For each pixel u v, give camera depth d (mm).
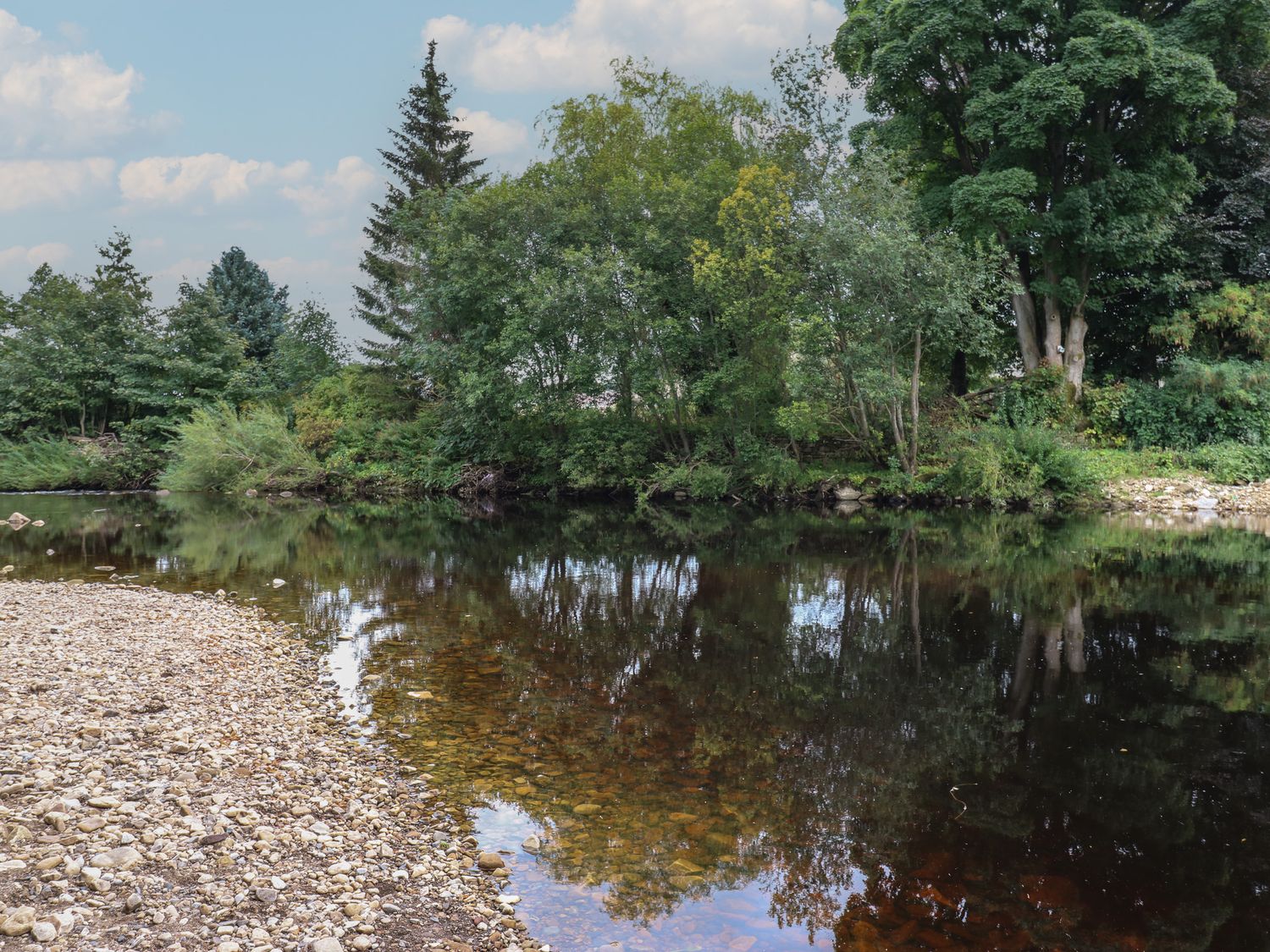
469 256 27750
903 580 13492
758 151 28062
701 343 25516
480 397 27312
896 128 25938
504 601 12117
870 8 26734
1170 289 25703
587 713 7457
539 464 29781
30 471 31672
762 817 5508
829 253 22125
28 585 12289
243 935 3674
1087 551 16141
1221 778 6180
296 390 36938
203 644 8961
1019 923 4363
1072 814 5594
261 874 4242
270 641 9531
